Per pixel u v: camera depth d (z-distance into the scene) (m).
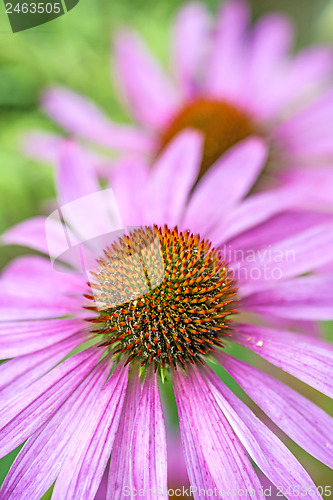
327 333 0.30
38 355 0.24
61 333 0.25
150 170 0.33
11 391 0.24
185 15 0.39
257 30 0.37
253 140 0.28
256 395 0.24
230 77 0.36
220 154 0.32
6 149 0.37
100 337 0.25
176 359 0.25
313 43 0.43
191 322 0.25
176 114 0.34
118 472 0.23
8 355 0.24
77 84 0.40
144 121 0.35
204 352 0.25
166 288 0.25
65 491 0.23
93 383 0.24
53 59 0.39
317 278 0.26
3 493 0.23
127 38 0.36
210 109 0.33
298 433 0.24
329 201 0.30
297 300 0.26
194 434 0.24
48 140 0.34
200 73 0.38
